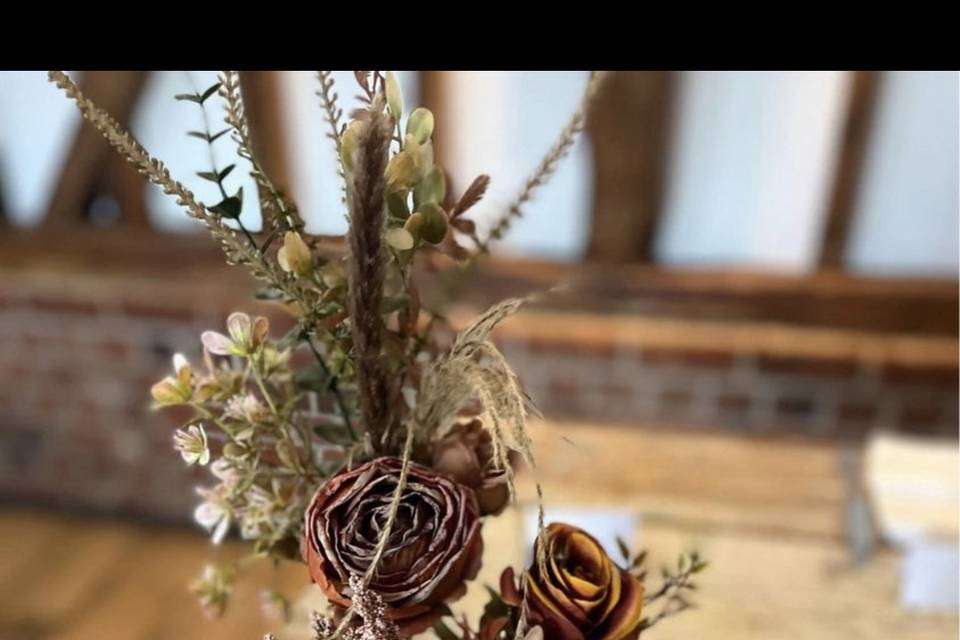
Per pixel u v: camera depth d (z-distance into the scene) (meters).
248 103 0.91
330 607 0.67
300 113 1.58
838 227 1.82
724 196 1.84
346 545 0.64
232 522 0.81
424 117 0.68
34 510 1.86
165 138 1.75
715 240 1.89
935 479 1.30
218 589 0.84
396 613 0.65
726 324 1.87
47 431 1.96
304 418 0.76
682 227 1.89
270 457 0.74
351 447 0.72
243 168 0.79
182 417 0.83
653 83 1.68
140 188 2.00
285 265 0.67
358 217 0.61
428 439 0.71
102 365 1.91
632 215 1.85
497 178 1.84
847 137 1.72
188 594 1.57
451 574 0.66
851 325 1.86
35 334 1.97
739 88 1.71
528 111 1.76
